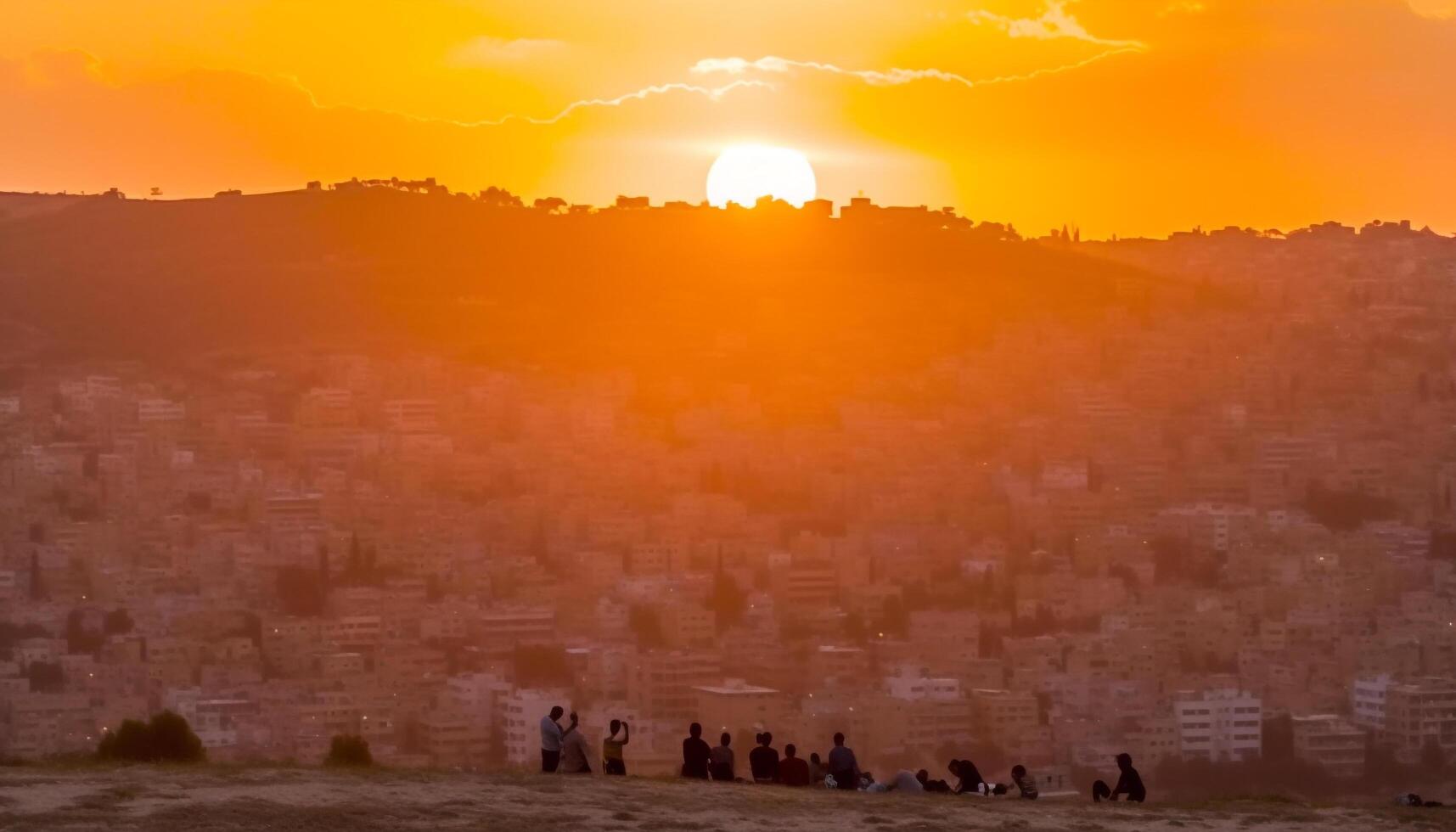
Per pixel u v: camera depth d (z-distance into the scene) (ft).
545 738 360.07
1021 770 375.04
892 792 354.33
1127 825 314.76
